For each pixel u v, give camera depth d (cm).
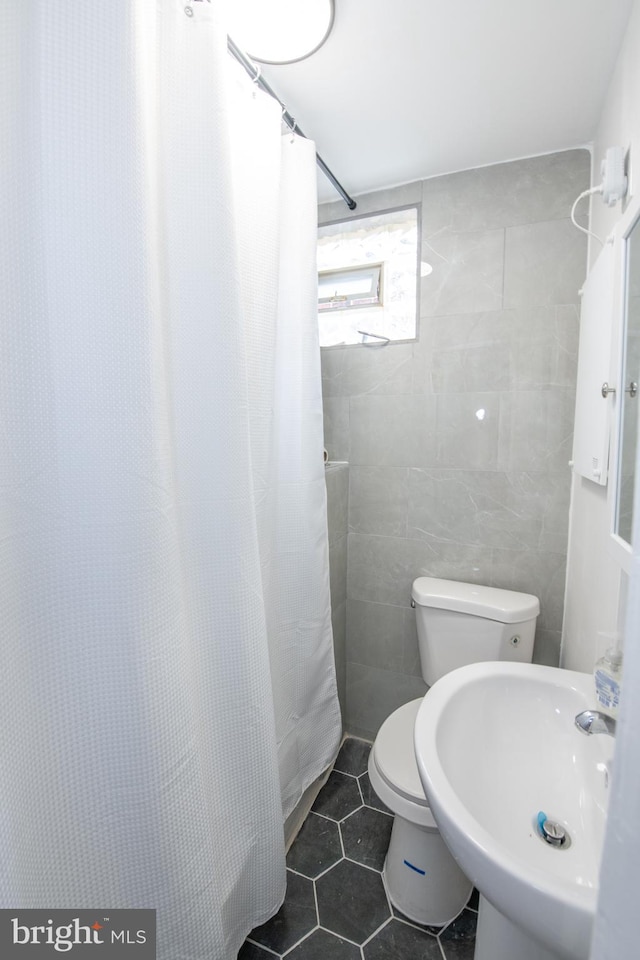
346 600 175
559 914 47
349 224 165
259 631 90
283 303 115
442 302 150
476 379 148
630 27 87
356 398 166
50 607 63
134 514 66
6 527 58
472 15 88
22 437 59
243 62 92
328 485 150
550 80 106
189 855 74
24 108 56
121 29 60
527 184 137
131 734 68
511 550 149
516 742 87
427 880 109
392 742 121
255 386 99
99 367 63
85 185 60
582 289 122
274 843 96
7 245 56
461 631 142
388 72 104
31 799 61
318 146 132
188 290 76
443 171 145
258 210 96
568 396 137
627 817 29
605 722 66
